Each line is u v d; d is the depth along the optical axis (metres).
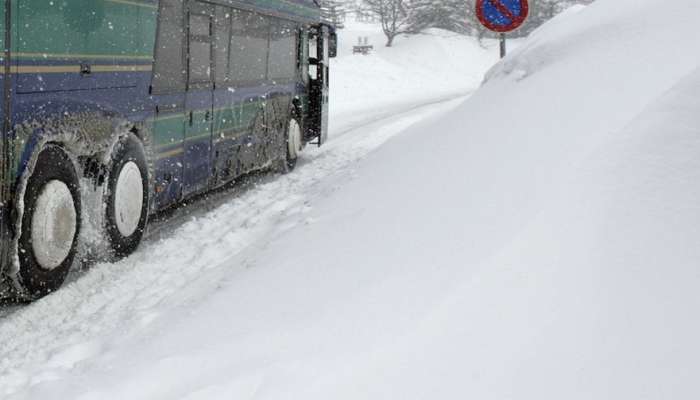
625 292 5.33
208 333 7.89
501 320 5.58
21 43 10.17
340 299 7.52
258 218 15.32
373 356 5.86
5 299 10.97
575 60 10.39
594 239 5.79
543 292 5.62
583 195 6.25
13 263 10.21
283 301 8.18
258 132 22.33
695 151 5.96
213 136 18.64
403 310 6.52
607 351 5.02
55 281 11.30
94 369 7.77
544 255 5.95
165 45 15.48
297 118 26.80
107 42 12.87
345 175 16.09
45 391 7.29
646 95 7.89
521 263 6.02
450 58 97.69
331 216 11.37
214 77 18.56
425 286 6.79
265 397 5.90
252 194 19.12
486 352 5.35
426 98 63.81
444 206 8.55
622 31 10.11
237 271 10.45
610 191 6.09
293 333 7.13
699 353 4.83
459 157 10.07
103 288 11.40
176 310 9.23
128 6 13.66
